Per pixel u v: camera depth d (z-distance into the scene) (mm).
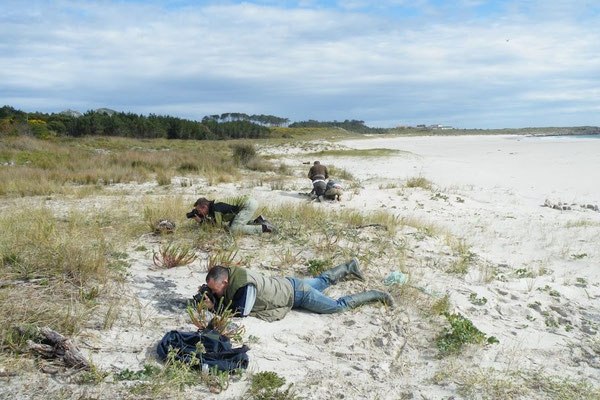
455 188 18438
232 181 17672
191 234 7711
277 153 42875
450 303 5523
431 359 4273
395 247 7816
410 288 5781
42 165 19828
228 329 4328
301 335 4512
